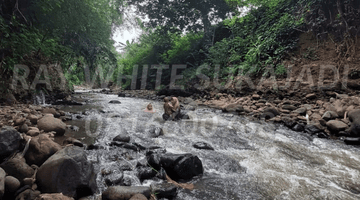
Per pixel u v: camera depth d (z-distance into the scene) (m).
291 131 4.90
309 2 9.58
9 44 5.24
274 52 9.83
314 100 6.77
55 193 1.91
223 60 12.84
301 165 3.17
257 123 5.59
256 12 12.77
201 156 3.29
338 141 4.30
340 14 8.34
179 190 2.38
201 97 10.91
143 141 3.78
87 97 11.21
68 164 2.06
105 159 2.91
